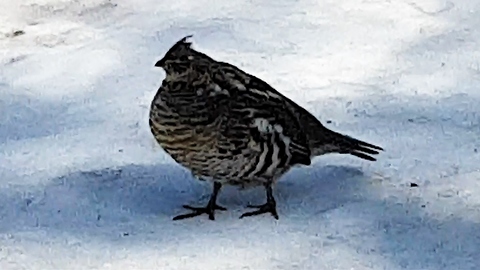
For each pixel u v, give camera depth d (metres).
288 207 5.08
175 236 4.80
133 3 7.96
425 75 6.69
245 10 7.73
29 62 7.08
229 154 4.68
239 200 5.21
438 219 4.91
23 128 6.19
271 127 4.75
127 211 5.09
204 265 4.49
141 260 4.55
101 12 7.84
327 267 4.46
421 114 6.20
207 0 7.93
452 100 6.36
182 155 4.72
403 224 4.86
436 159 5.59
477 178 5.34
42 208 5.11
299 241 4.70
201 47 7.18
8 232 4.84
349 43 7.16
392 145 5.79
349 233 4.78
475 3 7.64
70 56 7.15
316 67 6.84
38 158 5.73
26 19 7.73
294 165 5.01
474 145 5.77
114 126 6.18
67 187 5.34
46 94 6.63
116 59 7.09
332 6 7.71
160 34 7.44
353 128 6.03
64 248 4.68
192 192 5.32
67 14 7.82
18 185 5.37
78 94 6.63
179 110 4.61
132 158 5.73
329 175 5.44
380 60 6.91
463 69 6.75
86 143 5.94
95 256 4.60
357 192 5.22
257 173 4.84
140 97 6.57
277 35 7.32
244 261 4.52
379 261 4.52
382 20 7.46
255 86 4.79
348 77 6.71
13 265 4.54
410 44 7.10
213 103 4.61
